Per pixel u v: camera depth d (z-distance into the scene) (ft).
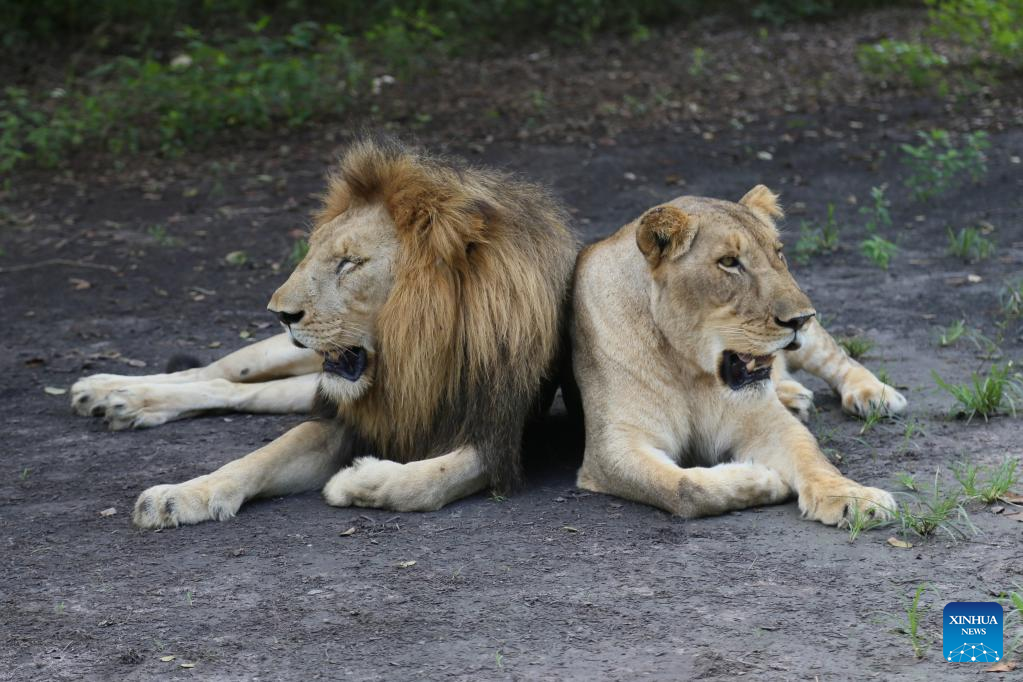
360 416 31.58
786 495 29.89
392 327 30.12
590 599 25.13
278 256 61.93
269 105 92.79
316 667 22.90
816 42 114.01
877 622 23.57
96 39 109.29
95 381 40.14
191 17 116.88
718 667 22.15
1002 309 48.24
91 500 32.48
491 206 30.66
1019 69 97.55
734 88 98.73
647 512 29.71
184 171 80.28
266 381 40.32
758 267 28.68
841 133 84.74
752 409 30.66
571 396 34.55
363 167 30.66
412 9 116.98
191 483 30.45
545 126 88.79
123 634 24.66
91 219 69.97
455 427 31.07
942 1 111.65
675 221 29.07
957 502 28.84
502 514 29.96
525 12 119.03
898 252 58.70
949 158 67.41
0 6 107.96
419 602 25.39
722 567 26.32
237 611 25.40
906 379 40.29
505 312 30.48
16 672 23.30
